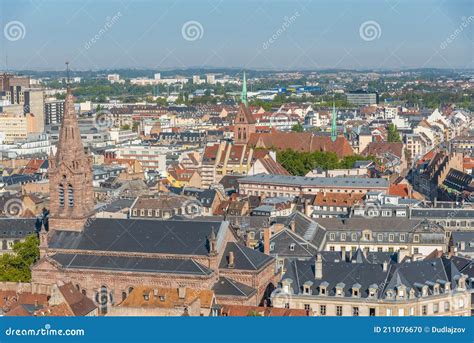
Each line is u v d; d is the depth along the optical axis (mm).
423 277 190500
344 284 189750
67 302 188750
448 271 194000
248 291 197500
